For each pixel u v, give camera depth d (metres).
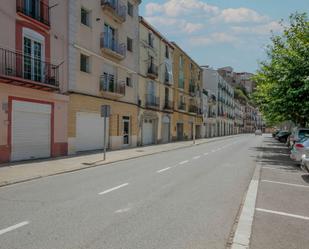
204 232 5.73
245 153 24.25
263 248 5.02
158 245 5.07
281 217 6.83
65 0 19.56
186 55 48.06
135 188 9.72
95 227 5.89
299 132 22.38
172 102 42.19
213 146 33.88
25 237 5.32
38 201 7.89
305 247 5.11
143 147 29.42
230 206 7.64
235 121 110.56
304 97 19.41
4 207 7.28
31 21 16.64
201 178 11.82
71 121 20.17
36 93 17.11
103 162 16.66
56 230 5.69
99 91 23.66
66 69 19.72
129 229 5.82
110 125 25.50
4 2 15.13
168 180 11.29
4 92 15.17
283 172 13.99
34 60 17.05
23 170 13.05
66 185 10.20
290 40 21.09
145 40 32.53
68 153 19.92
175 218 6.57
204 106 63.47
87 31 22.02
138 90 31.02
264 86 26.97
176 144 35.59
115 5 25.70
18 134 16.09
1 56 14.99
